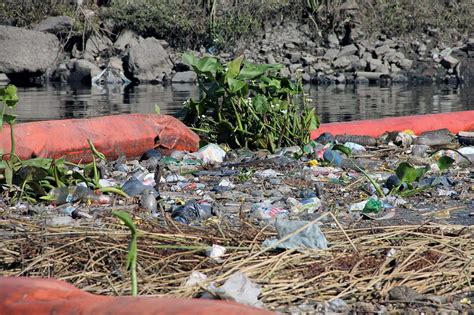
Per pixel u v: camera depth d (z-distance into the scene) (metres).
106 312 8.70
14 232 13.18
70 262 11.91
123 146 21.95
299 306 10.52
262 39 70.31
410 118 28.50
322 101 46.25
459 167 20.97
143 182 18.62
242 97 24.03
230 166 20.89
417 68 66.38
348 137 24.86
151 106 42.56
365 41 69.00
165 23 70.25
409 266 11.79
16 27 66.38
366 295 10.94
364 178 18.75
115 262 11.57
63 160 17.78
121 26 70.56
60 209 15.92
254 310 8.59
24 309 9.02
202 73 24.30
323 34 70.38
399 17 71.00
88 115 38.09
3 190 17.25
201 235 13.00
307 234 12.45
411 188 17.72
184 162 21.45
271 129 23.73
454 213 15.75
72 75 64.94
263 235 12.98
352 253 12.20
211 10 70.44
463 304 10.73
